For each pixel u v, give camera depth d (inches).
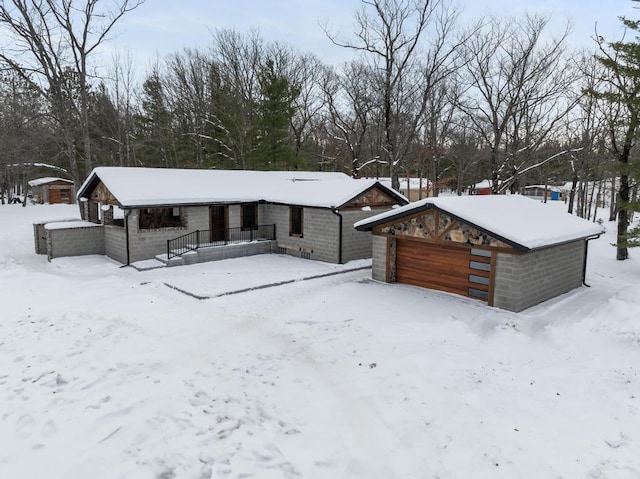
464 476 204.1
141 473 191.3
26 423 224.2
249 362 318.3
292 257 800.9
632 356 325.1
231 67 1609.3
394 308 470.3
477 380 299.9
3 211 1283.2
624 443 227.1
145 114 1684.3
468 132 2048.5
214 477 192.4
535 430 240.4
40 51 948.0
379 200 796.6
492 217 494.0
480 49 1073.5
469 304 486.6
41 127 1396.4
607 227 1167.0
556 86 1259.8
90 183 807.1
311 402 265.1
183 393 262.1
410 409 260.4
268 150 1417.3
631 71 668.7
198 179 840.9
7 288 509.7
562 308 476.7
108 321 394.9
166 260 704.4
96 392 257.4
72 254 784.9
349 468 207.2
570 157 1201.4
